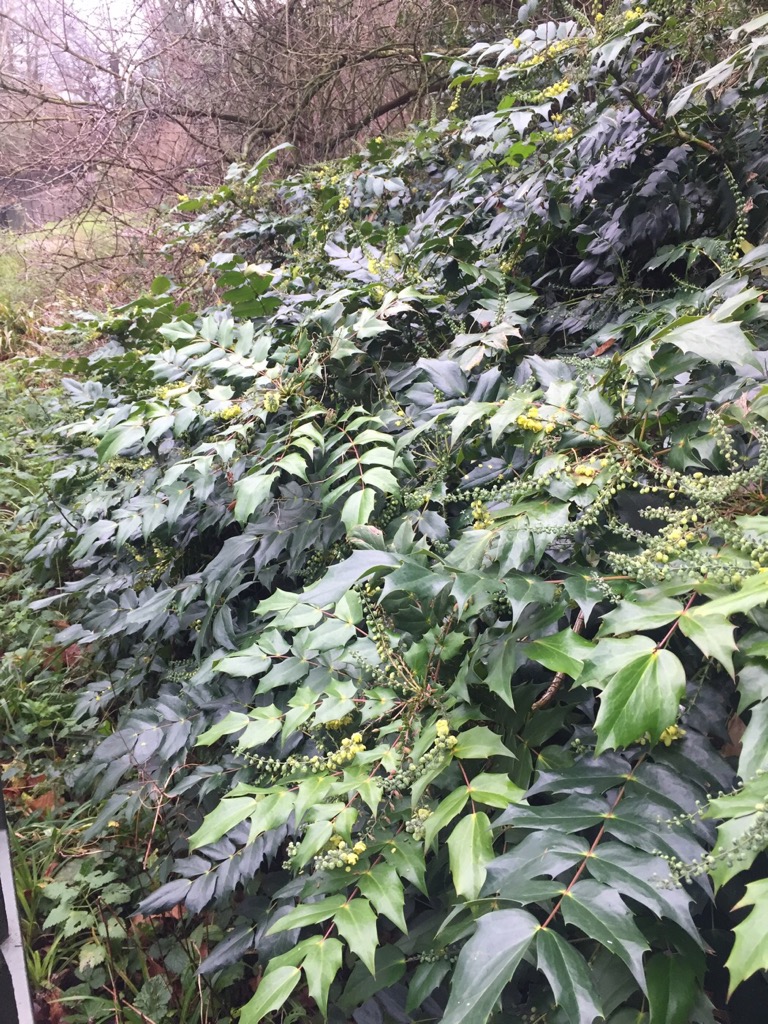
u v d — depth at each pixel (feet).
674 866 2.62
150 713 5.99
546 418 3.97
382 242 8.66
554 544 4.19
